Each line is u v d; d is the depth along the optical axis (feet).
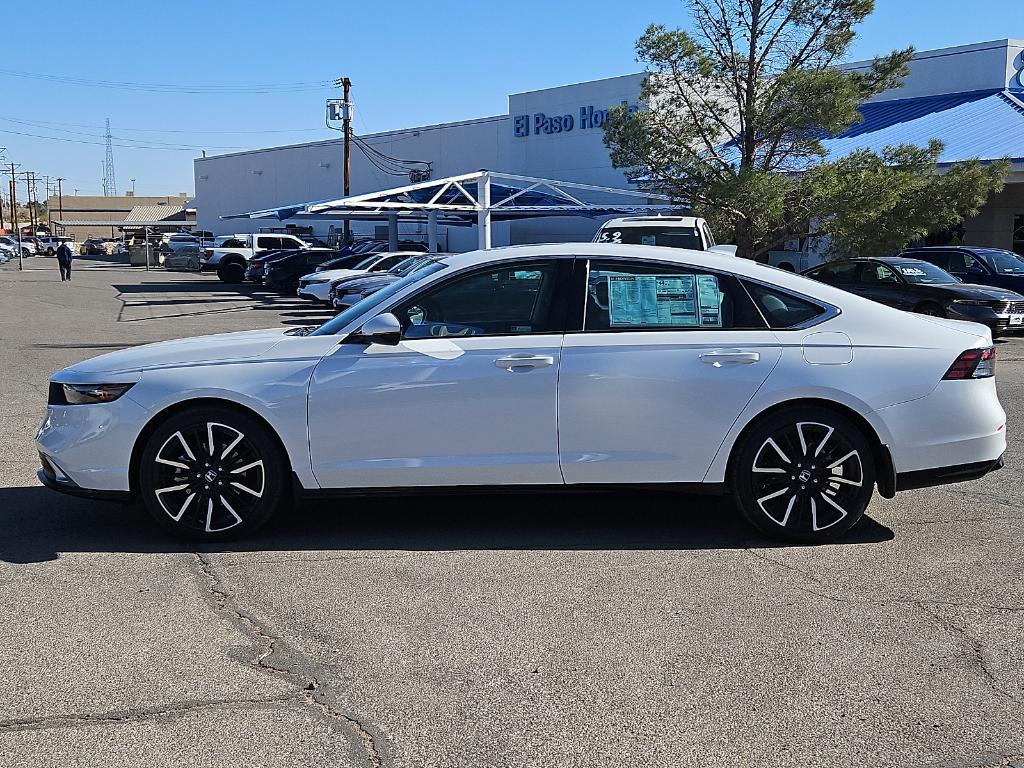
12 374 41.96
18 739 11.22
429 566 17.15
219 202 218.38
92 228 525.75
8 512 20.71
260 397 17.84
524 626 14.48
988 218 90.99
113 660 13.33
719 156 65.92
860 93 63.21
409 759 10.82
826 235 64.28
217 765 10.69
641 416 17.88
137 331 63.87
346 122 142.72
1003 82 93.15
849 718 11.75
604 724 11.59
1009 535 18.99
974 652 13.61
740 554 17.83
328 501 21.53
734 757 10.87
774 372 17.84
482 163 142.61
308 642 13.93
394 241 100.12
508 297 18.38
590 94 117.80
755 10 62.49
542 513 20.59
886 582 16.35
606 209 89.10
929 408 18.02
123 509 20.97
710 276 18.34
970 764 10.73
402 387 17.79
